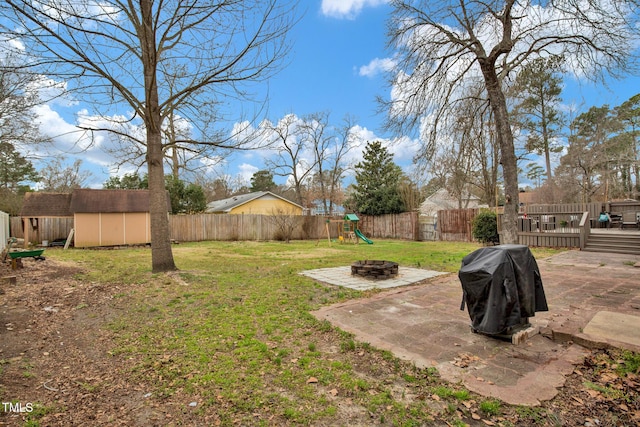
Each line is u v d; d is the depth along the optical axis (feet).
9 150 52.19
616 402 8.02
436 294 19.22
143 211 56.13
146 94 23.31
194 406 8.24
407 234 71.51
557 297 17.67
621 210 57.52
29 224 55.36
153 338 12.94
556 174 93.50
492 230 48.21
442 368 9.87
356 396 8.51
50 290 20.67
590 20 21.74
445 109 26.05
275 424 7.43
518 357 10.60
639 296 17.58
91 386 9.37
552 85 41.86
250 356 11.02
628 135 82.12
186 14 21.77
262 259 36.52
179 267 29.58
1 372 10.09
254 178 157.17
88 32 20.10
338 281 23.13
